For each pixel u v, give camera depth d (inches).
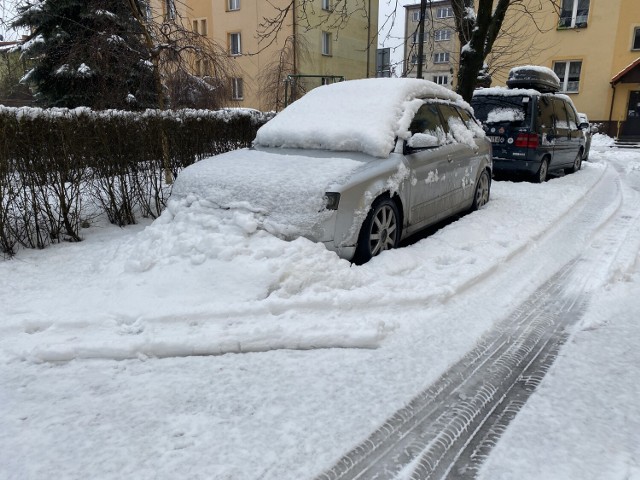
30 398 111.8
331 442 95.1
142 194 271.6
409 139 201.8
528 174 389.1
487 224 246.7
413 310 153.1
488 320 147.9
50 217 227.8
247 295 152.2
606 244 226.7
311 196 167.5
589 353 128.3
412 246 206.8
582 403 106.7
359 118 206.4
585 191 354.6
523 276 185.3
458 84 429.7
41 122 216.4
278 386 114.6
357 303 151.3
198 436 97.0
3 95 572.4
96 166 246.4
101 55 364.5
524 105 381.7
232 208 174.9
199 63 397.1
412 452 93.3
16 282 181.0
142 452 92.7
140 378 119.6
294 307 148.0
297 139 211.3
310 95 241.4
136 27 368.8
